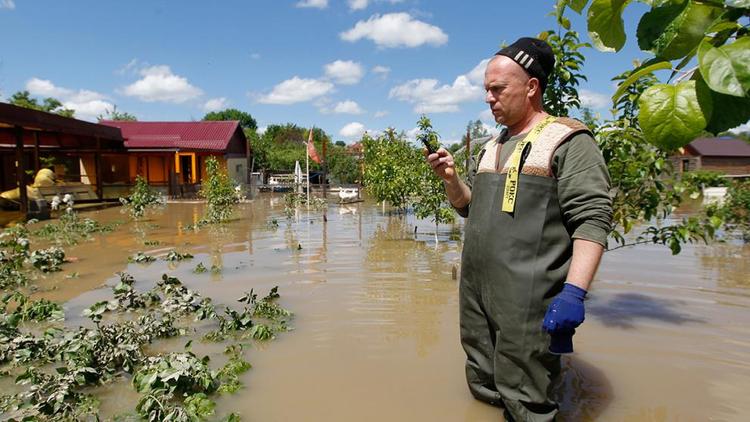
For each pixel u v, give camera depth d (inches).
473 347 119.6
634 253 345.4
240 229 515.5
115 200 900.6
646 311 211.3
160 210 761.0
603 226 93.0
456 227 511.2
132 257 349.7
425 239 432.5
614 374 148.3
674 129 33.9
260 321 204.5
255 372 154.0
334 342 178.5
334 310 217.6
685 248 365.4
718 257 330.6
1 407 135.7
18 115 579.5
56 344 179.2
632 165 196.4
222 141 1190.3
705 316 204.4
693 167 1416.1
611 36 44.8
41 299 226.8
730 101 33.5
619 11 43.7
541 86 107.1
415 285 261.7
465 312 117.5
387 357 163.6
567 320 89.2
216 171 833.5
